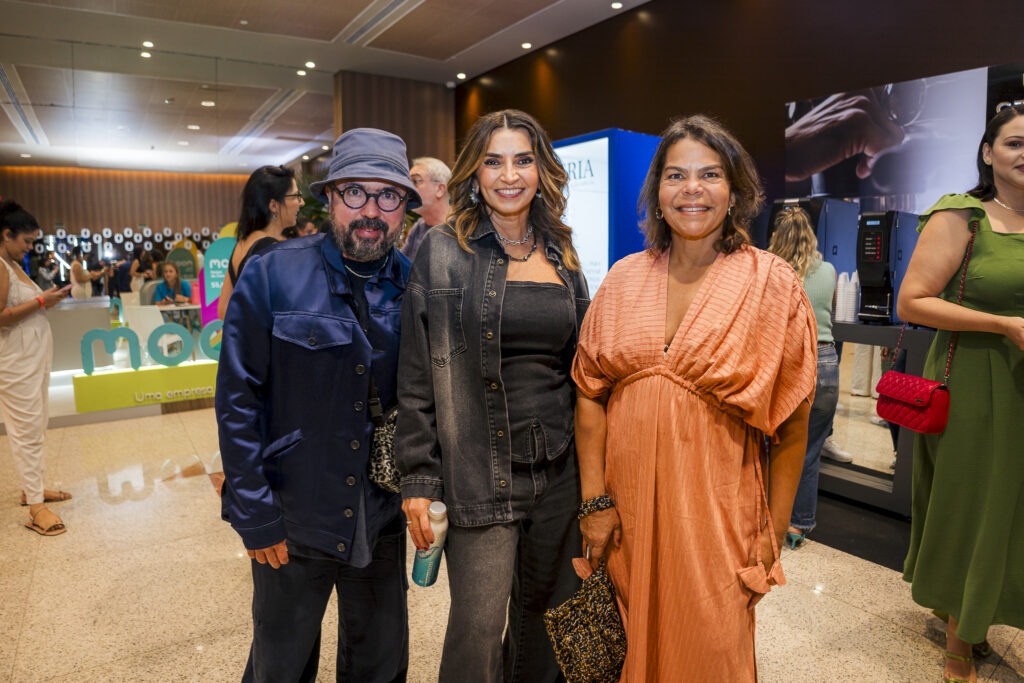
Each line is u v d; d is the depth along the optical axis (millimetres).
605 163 2766
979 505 1915
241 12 6402
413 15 6613
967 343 1934
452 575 1405
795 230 2865
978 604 1869
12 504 3582
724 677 1246
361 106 8727
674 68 6141
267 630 1436
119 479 3990
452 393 1368
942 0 4172
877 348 3229
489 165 1381
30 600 2520
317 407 1373
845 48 4762
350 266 1424
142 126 7555
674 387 1289
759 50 5383
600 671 1396
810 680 1992
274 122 8406
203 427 5273
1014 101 3768
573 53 7285
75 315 6578
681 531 1264
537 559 1524
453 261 1402
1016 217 1936
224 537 3127
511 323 1381
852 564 2781
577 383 1434
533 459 1411
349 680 1650
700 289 1315
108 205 7395
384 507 1479
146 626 2328
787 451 1327
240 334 1335
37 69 7039
